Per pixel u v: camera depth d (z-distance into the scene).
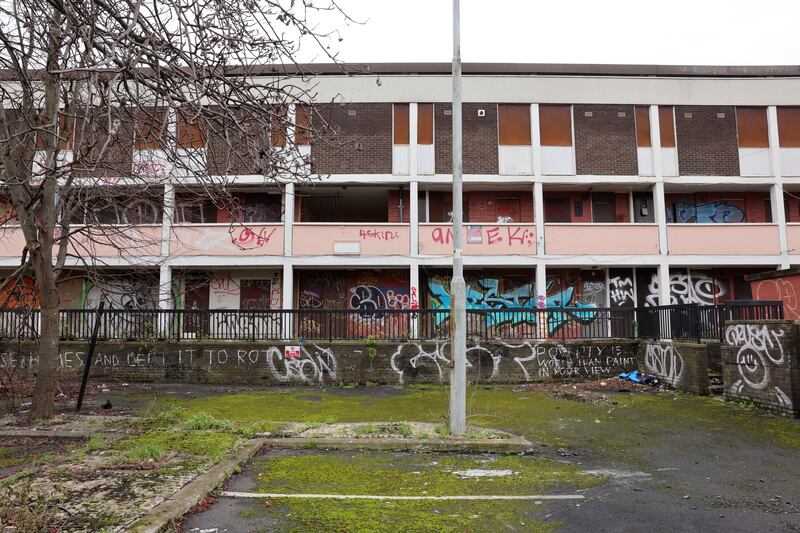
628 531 4.52
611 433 8.59
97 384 14.51
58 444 7.44
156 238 16.56
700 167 20.62
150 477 5.56
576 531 4.51
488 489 5.68
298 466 6.48
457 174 8.14
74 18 4.74
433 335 15.55
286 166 6.79
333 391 13.65
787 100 20.83
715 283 21.44
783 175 20.66
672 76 20.81
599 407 10.94
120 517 4.38
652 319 14.96
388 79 20.34
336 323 15.69
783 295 12.43
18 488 5.12
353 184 20.20
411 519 4.73
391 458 6.97
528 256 19.91
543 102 20.55
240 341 15.24
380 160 20.03
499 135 20.47
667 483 5.97
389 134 20.17
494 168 20.28
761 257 20.08
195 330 15.62
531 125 20.50
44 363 9.02
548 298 21.41
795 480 6.07
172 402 11.60
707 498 5.43
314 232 19.78
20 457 6.78
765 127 20.91
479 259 19.88
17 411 9.80
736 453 7.31
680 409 10.48
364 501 5.20
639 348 15.47
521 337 15.56
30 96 7.76
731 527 4.61
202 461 6.20
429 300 21.09
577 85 20.70
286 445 7.46
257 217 21.44
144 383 14.97
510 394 12.94
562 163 20.42
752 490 5.71
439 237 19.91
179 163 6.00
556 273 21.50
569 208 21.77
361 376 14.97
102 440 7.25
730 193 22.03
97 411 10.02
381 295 21.33
